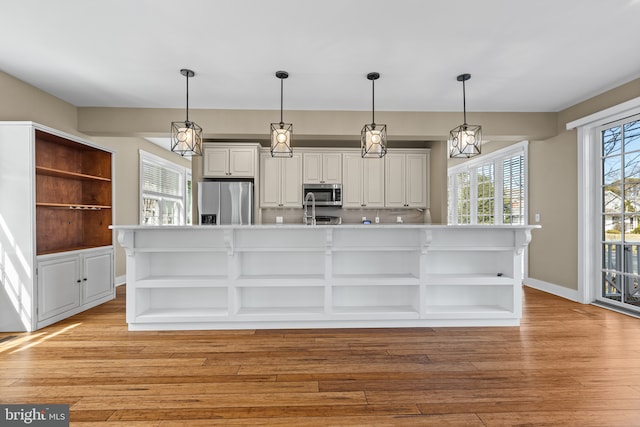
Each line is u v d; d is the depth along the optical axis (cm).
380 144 325
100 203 412
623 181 358
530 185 495
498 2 223
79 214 409
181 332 293
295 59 305
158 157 616
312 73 335
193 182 550
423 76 341
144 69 325
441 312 304
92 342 271
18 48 281
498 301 325
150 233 303
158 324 298
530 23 247
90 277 371
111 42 274
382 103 422
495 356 245
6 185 297
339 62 312
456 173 710
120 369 224
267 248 298
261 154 581
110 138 485
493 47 283
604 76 338
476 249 303
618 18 240
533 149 488
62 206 356
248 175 559
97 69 323
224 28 255
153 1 221
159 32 259
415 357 243
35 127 301
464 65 317
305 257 323
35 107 363
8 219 297
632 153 347
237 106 432
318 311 305
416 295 307
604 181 383
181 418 171
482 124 448
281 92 350
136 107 433
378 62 311
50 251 341
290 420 170
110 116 430
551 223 451
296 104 425
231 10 232
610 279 376
